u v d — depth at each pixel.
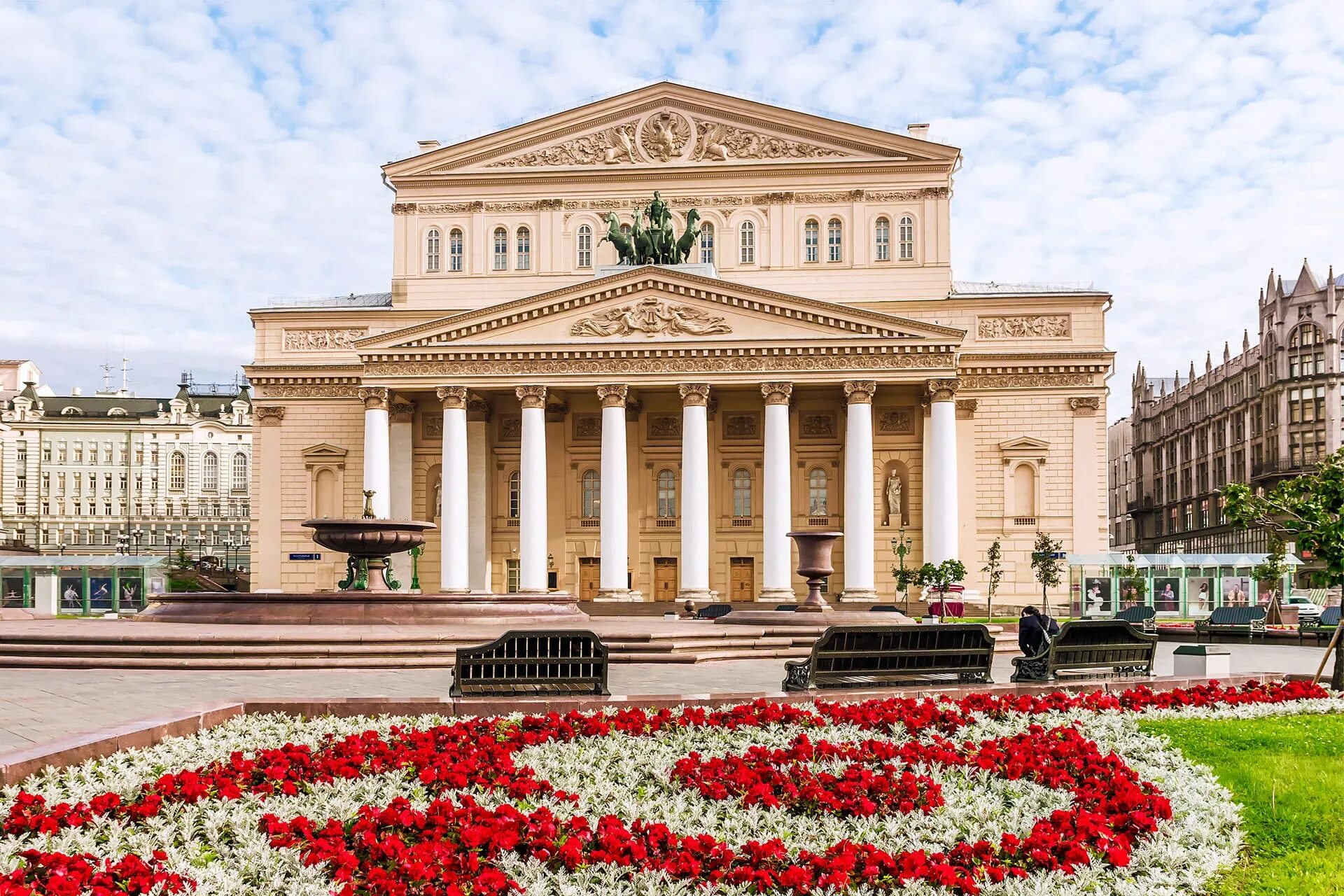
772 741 17.92
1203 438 140.88
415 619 37.16
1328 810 15.09
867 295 79.88
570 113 81.94
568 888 11.12
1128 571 72.69
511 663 22.12
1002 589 76.69
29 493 161.38
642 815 13.78
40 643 32.59
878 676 23.95
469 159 83.00
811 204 80.81
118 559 73.88
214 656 31.88
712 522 79.25
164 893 10.70
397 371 73.69
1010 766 15.72
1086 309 77.75
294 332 82.75
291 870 11.59
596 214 82.12
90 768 14.91
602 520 72.06
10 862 11.06
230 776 14.64
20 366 174.38
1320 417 116.62
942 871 11.28
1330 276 117.88
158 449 163.62
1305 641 50.31
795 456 79.25
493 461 80.62
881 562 76.88
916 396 77.06
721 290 71.62
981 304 78.56
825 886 11.32
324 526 42.09
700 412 71.69
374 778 15.06
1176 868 12.44
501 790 14.51
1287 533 27.64
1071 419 77.19
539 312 72.62
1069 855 12.01
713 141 81.56
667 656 34.28
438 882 11.01
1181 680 25.69
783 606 52.19
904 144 80.00
